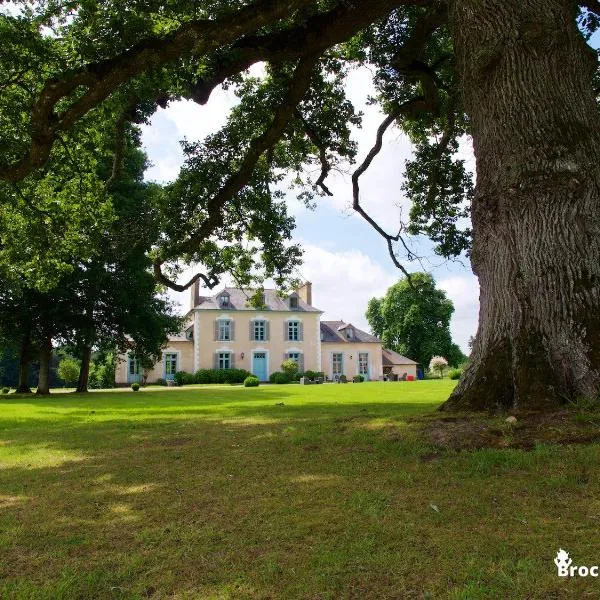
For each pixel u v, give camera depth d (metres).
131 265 29.38
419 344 65.06
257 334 51.56
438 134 15.06
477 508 3.58
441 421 5.99
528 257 6.18
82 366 33.84
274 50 8.60
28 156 8.47
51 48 9.35
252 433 7.36
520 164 6.33
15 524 3.93
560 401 5.60
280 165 14.82
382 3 8.20
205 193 12.83
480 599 2.43
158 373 49.59
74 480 5.26
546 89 6.37
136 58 7.56
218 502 4.18
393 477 4.43
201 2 8.70
